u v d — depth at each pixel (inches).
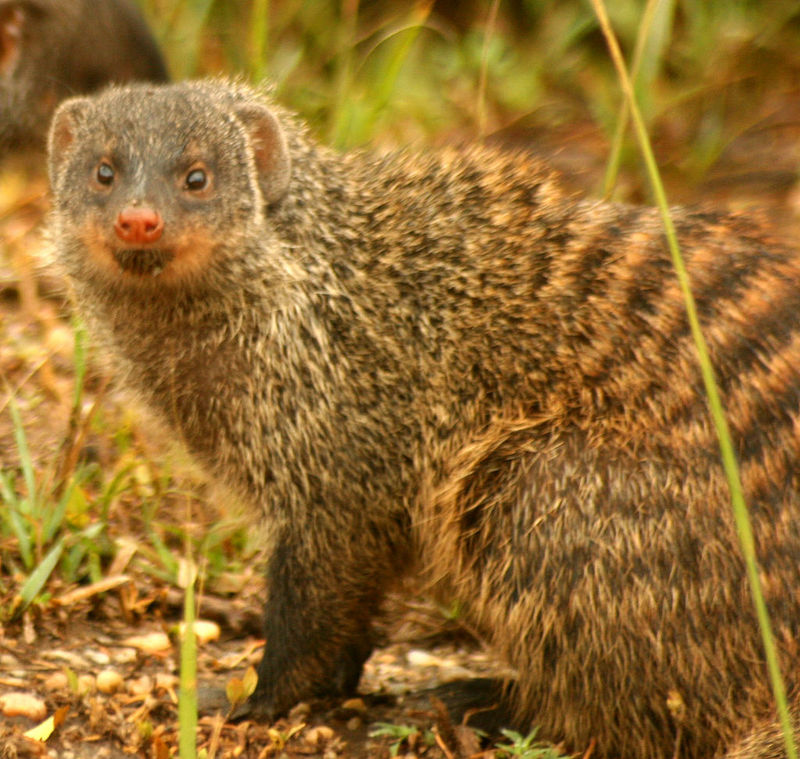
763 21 636.1
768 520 259.8
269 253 288.2
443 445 290.8
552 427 278.4
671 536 262.7
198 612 329.1
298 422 289.1
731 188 547.2
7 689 283.7
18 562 332.2
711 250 284.8
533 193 300.8
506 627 280.7
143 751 270.2
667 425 269.4
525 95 614.9
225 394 292.7
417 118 580.7
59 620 312.2
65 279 308.8
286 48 606.5
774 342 269.7
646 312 279.0
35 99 550.3
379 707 306.2
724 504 262.1
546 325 285.0
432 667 332.8
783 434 262.5
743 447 263.9
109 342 303.6
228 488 303.3
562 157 567.2
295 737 289.0
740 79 606.9
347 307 291.6
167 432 309.6
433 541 294.5
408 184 301.9
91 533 331.9
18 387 366.9
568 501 269.9
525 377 284.7
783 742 245.8
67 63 550.3
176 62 608.1
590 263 287.6
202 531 360.2
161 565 343.3
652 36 465.7
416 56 622.5
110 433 387.9
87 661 301.0
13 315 456.8
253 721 294.4
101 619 321.7
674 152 565.0
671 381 271.7
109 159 282.5
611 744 272.7
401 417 291.0
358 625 301.7
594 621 266.8
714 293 277.7
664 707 265.4
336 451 289.9
